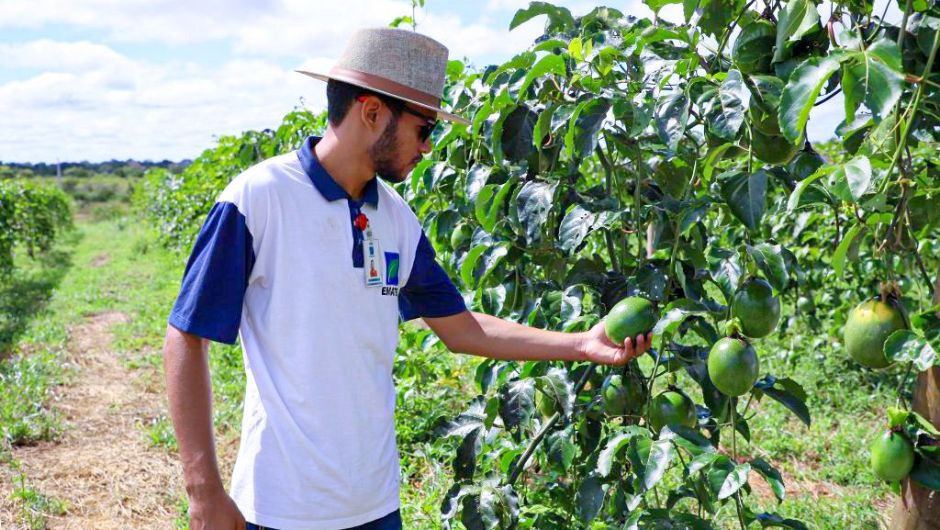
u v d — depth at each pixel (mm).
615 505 2318
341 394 1890
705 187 2363
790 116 1638
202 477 1744
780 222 6457
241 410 5953
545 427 2377
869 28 2068
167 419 6027
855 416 5555
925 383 1931
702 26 2230
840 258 2096
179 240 15180
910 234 2174
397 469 2094
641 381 2367
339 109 1869
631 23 2578
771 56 2070
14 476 4996
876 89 1589
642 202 2578
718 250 2053
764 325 1926
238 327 1801
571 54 2301
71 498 4723
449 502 2398
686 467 1998
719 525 3764
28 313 11102
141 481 4969
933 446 1889
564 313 2461
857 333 1913
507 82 2482
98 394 6906
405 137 1874
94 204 58469
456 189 3127
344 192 1906
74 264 19266
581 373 2504
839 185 1697
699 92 1990
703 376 2266
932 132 2293
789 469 4730
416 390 5289
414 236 2141
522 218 2383
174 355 1762
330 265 1871
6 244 15406
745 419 2430
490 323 2248
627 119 2240
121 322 10336
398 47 1829
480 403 2617
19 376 6781
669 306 1997
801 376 6211
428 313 2234
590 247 3268
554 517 2580
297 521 1866
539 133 2318
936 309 1823
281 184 1853
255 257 1846
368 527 1995
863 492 4305
